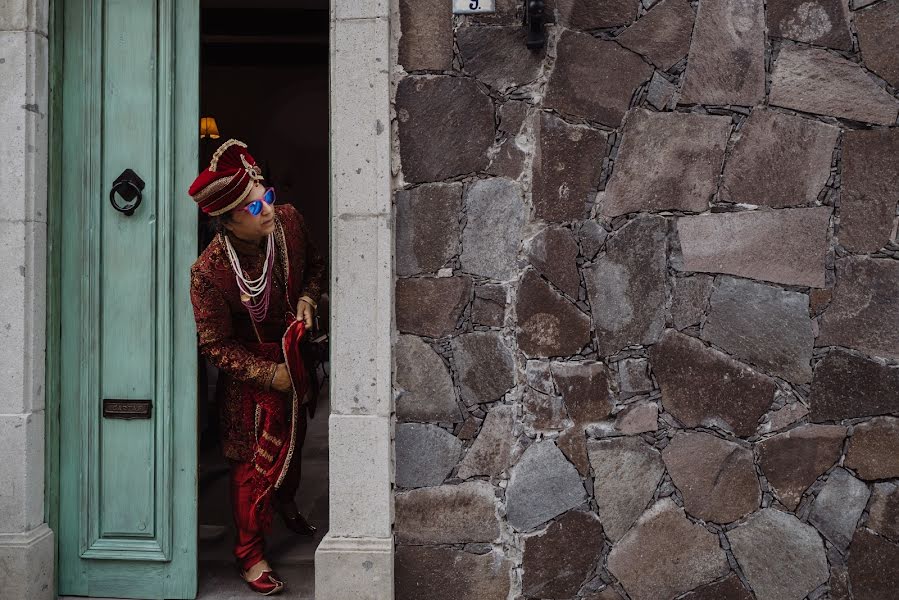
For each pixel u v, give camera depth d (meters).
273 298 2.78
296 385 2.69
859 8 2.52
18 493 2.68
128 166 2.83
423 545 2.62
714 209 2.57
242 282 2.66
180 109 2.84
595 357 2.59
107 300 2.83
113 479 2.84
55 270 2.82
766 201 2.55
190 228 2.83
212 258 2.68
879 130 2.52
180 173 2.84
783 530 2.55
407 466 2.62
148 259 2.82
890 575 2.51
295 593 2.84
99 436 2.83
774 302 2.55
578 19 2.59
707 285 2.57
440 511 2.62
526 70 2.60
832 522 2.54
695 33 2.56
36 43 2.71
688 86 2.57
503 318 2.61
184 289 2.84
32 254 2.71
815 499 2.54
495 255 2.61
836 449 2.54
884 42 2.51
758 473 2.56
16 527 2.68
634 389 2.59
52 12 2.78
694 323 2.58
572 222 2.59
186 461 2.84
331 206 2.61
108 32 2.83
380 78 2.57
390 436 2.60
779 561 2.55
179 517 2.83
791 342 2.55
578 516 2.60
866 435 2.52
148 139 2.82
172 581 2.83
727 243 2.56
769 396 2.56
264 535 2.93
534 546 2.60
